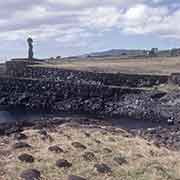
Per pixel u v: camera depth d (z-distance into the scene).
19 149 19.12
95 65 131.88
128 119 77.25
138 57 179.12
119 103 92.19
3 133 22.69
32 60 149.38
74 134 24.83
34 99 103.19
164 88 95.56
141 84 103.00
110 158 20.30
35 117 79.25
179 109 78.06
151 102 86.38
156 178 18.27
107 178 17.05
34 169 16.38
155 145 28.36
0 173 15.75
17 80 109.00
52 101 101.19
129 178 17.59
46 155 18.75
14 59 141.38
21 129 24.39
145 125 68.19
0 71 128.38
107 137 25.78
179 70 116.06
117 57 193.50
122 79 105.69
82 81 109.44
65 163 17.73
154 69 120.25
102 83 106.56
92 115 84.31
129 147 24.30
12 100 104.88
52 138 22.30
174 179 18.98
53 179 15.93
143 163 20.72
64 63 144.12
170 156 25.02
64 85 103.25
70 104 97.94
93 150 21.25
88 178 16.64
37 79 109.12
